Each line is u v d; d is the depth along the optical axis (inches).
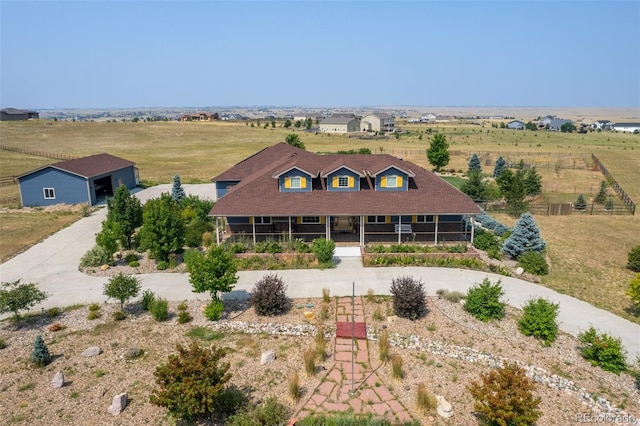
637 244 1273.4
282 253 1095.6
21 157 3351.4
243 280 982.4
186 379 498.3
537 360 675.4
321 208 1147.3
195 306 857.5
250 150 4023.1
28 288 785.6
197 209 1488.7
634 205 1686.8
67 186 1739.7
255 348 703.7
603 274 1040.8
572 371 650.2
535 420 502.0
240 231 1278.3
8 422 535.5
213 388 501.4
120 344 717.9
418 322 783.1
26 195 1737.2
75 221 1523.1
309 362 624.4
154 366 655.1
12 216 1593.3
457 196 1201.4
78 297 902.4
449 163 3105.3
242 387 601.3
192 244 1204.5
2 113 6122.1
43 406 565.6
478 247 1186.6
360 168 1331.2
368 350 695.1
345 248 1167.0
